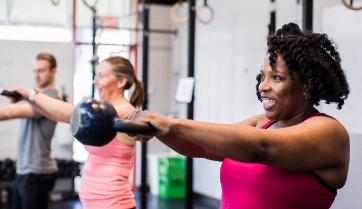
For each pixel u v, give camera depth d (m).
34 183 3.76
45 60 3.99
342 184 1.39
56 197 7.35
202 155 1.62
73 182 7.51
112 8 7.74
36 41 6.83
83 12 7.35
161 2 8.38
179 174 7.68
